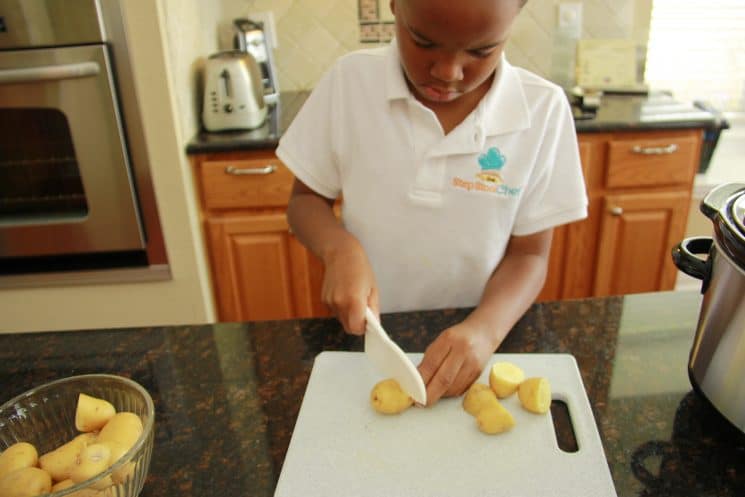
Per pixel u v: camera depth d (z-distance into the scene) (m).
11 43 1.51
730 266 0.55
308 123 0.98
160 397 0.67
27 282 1.78
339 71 0.95
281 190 1.73
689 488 0.54
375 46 2.12
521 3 0.63
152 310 1.85
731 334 0.55
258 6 2.07
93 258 1.78
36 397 0.59
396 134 0.90
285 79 2.18
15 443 0.57
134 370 0.72
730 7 2.11
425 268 0.98
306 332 0.78
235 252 1.82
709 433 0.60
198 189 1.75
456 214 0.93
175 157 1.64
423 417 0.62
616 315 0.80
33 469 0.48
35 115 1.59
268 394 0.67
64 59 1.52
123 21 1.50
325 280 0.77
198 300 1.83
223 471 0.57
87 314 1.85
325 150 0.97
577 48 2.11
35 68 1.50
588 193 1.81
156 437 0.61
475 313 0.76
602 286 1.93
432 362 0.66
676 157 1.76
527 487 0.54
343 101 0.94
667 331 0.76
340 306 0.70
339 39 2.11
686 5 2.11
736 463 0.56
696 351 0.62
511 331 0.77
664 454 0.57
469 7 0.57
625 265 1.90
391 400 0.62
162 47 1.52
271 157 1.70
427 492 0.54
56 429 0.59
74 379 0.59
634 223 1.84
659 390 0.66
